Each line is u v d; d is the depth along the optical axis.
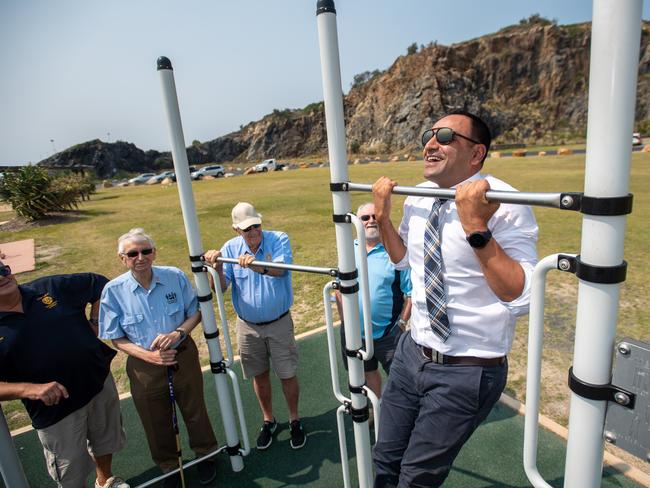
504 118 74.19
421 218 1.76
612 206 0.90
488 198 1.18
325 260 7.58
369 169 29.12
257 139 99.25
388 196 1.60
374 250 2.73
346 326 1.83
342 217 1.71
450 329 1.61
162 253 8.91
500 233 1.47
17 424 3.57
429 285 1.63
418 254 1.75
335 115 1.58
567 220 9.28
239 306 2.81
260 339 2.83
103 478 2.61
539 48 77.50
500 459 2.62
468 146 1.58
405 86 76.50
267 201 15.66
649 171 16.45
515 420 2.94
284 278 2.79
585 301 0.98
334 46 1.50
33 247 10.51
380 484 1.92
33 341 2.17
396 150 72.94
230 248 2.82
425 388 1.71
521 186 15.10
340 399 2.03
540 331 1.16
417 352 1.78
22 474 1.83
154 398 2.52
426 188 1.41
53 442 2.28
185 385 2.57
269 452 2.88
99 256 9.27
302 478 2.65
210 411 3.38
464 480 2.50
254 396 3.53
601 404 1.01
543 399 3.30
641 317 4.62
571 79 74.88
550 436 2.76
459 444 1.67
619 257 0.94
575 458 1.08
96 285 2.50
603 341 0.98
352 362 1.86
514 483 2.46
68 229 13.05
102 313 2.44
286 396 2.88
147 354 2.41
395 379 1.90
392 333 2.74
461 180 1.63
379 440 1.93
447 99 73.94
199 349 4.62
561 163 24.42
